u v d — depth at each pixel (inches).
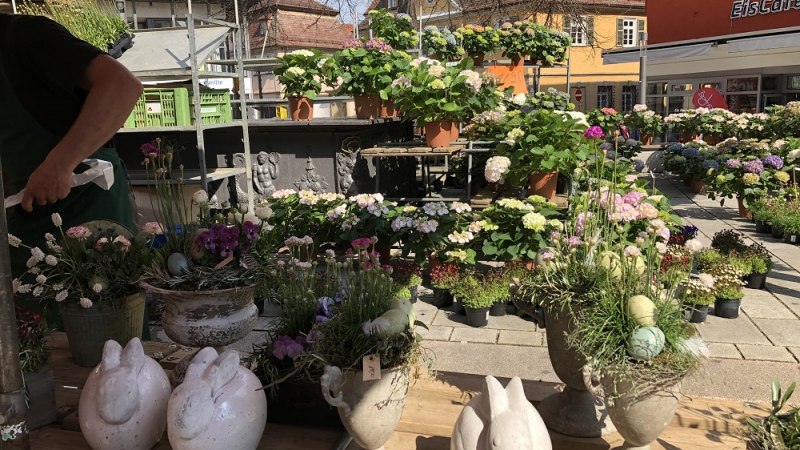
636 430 52.9
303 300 66.2
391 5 578.6
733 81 575.2
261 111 427.2
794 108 360.2
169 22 518.0
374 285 59.9
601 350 52.5
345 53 240.7
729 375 128.6
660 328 53.7
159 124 206.2
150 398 54.1
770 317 162.9
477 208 201.6
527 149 189.9
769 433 48.3
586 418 60.9
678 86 621.3
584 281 58.9
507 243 176.9
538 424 48.3
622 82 874.1
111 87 72.0
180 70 203.8
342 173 243.8
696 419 62.4
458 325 161.5
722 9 478.3
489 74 247.1
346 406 53.2
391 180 275.4
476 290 159.2
